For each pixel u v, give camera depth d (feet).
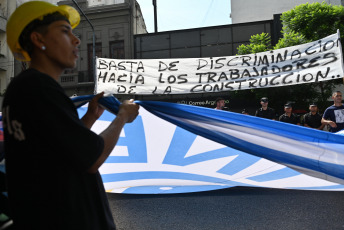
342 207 10.33
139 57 64.95
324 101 46.52
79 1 67.92
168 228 8.88
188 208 10.64
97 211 3.26
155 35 64.28
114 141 3.42
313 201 11.11
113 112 4.95
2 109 3.12
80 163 2.88
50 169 2.88
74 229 2.93
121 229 8.89
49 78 3.10
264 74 20.08
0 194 3.84
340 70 17.90
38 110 2.82
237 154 13.14
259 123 7.38
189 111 7.67
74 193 3.00
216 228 8.77
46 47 3.35
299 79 19.11
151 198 11.96
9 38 3.42
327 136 7.00
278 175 12.75
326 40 18.48
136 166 13.66
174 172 13.62
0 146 5.63
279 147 7.80
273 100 47.78
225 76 20.86
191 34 62.75
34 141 2.86
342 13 42.34
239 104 58.75
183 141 13.17
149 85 21.85
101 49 67.31
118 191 13.14
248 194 12.19
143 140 13.14
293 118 23.81
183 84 21.48
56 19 3.41
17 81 3.03
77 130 2.91
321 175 7.89
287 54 19.62
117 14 66.08
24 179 2.87
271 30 59.57
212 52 61.87
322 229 8.50
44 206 2.85
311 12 43.70
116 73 22.25
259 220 9.32
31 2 3.36
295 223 8.98
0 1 67.97
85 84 65.62
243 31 60.70
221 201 11.35
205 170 13.34
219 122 7.69
